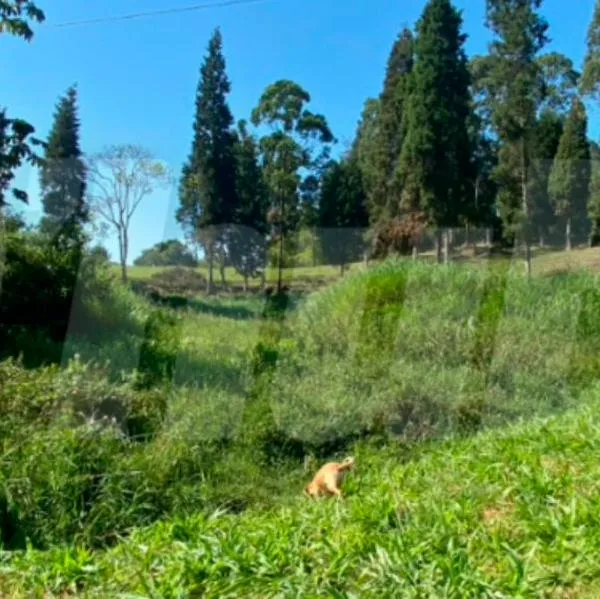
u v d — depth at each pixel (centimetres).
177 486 429
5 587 281
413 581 240
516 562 243
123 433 471
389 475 421
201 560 271
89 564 292
